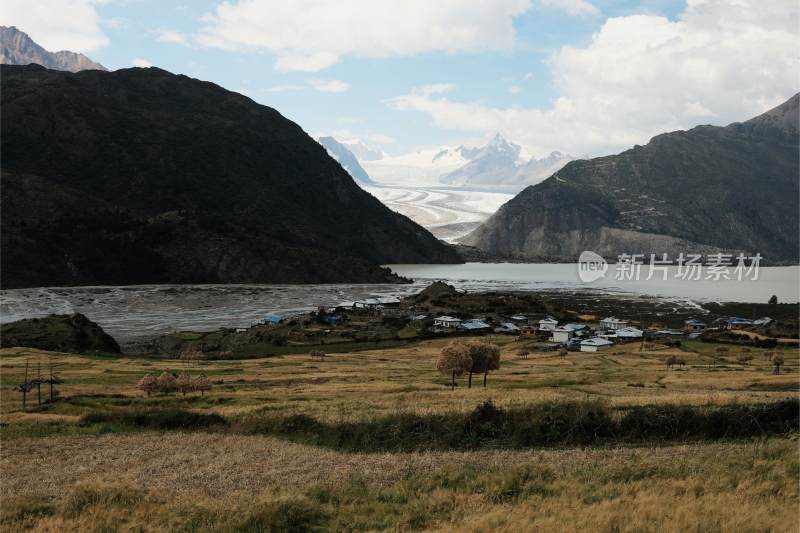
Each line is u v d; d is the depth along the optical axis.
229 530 23.11
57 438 46.16
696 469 28.17
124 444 43.56
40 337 143.00
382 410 48.03
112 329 192.75
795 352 133.88
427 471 31.14
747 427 37.41
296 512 24.38
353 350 149.50
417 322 188.75
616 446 36.12
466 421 40.94
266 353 144.88
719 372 95.06
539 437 38.25
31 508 27.20
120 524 24.64
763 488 24.47
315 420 46.50
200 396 72.19
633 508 22.38
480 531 20.98
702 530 19.84
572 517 21.78
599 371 98.50
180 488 30.20
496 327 183.38
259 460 36.44
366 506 25.28
